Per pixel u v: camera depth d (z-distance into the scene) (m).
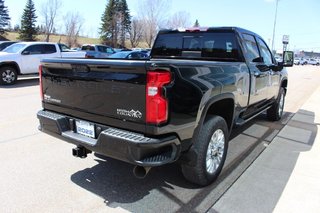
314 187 3.99
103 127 3.42
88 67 3.43
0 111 8.05
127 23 74.75
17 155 4.87
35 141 5.56
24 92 11.49
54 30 70.38
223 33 5.11
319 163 4.84
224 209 3.43
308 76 26.66
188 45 5.55
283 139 6.08
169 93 3.09
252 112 5.64
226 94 4.04
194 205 3.50
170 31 5.72
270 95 6.55
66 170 4.36
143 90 3.04
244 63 4.88
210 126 3.71
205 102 3.56
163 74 3.03
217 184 4.02
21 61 13.92
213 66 3.87
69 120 3.82
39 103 9.26
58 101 3.94
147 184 3.99
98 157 4.86
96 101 3.44
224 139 4.13
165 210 3.39
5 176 4.13
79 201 3.55
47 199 3.58
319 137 6.31
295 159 4.98
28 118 7.30
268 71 5.98
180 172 4.34
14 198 3.58
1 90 11.94
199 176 3.76
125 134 3.16
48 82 4.04
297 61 72.75
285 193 3.81
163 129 3.09
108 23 74.88
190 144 3.54
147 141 3.03
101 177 4.16
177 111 3.19
